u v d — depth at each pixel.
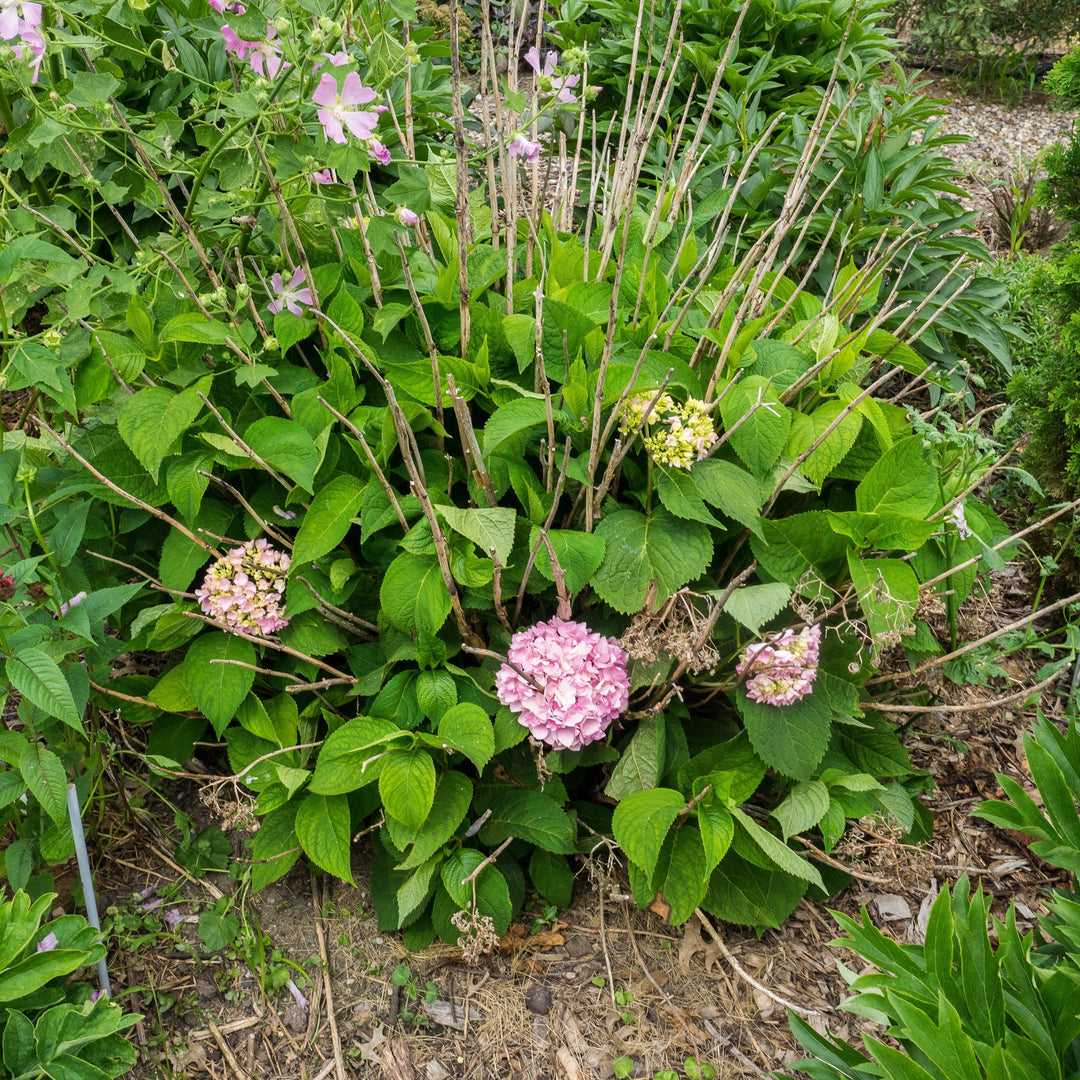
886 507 2.03
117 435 2.16
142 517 2.11
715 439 1.98
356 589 2.14
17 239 1.75
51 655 1.73
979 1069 1.25
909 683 2.37
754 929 2.14
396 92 3.31
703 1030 1.94
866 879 2.10
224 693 1.95
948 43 7.34
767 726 1.94
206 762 2.40
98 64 2.41
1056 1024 1.36
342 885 2.19
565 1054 1.90
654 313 2.24
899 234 3.42
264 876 2.01
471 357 2.21
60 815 1.69
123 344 2.02
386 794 1.81
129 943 2.01
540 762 1.97
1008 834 2.43
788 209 2.35
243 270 2.15
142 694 2.18
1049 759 1.64
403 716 1.96
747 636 2.09
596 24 4.42
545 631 1.93
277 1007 1.96
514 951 2.07
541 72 2.39
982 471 2.24
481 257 2.29
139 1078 1.83
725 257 2.70
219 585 1.96
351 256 2.30
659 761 2.00
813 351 2.25
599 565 1.93
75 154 2.03
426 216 2.39
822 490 2.30
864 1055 1.52
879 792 2.11
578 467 1.98
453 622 2.10
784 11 4.23
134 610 2.24
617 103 4.38
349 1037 1.91
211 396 2.14
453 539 1.96
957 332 3.75
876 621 1.87
